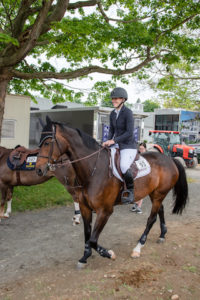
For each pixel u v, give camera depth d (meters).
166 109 19.08
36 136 13.92
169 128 18.78
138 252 3.68
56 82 7.36
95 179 3.22
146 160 4.00
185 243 4.20
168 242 4.25
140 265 3.40
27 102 10.24
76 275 3.13
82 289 2.81
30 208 5.97
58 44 6.29
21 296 2.68
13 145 10.01
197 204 7.29
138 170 3.66
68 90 8.37
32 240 4.25
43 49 8.75
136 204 6.19
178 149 14.80
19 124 10.09
